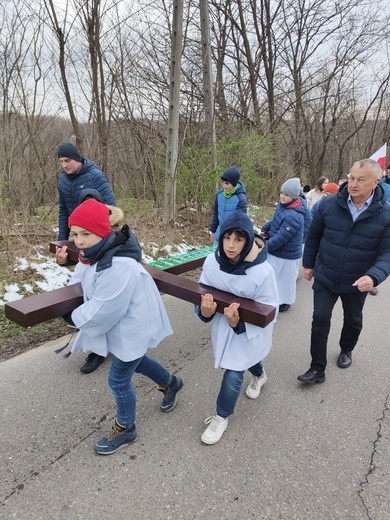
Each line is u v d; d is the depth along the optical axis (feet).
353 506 6.60
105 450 7.41
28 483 6.78
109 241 6.36
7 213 18.94
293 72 51.39
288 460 7.55
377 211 8.78
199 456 7.55
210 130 27.32
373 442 8.13
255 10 42.68
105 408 8.78
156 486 6.84
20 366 10.19
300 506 6.56
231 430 8.30
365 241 9.00
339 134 70.28
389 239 8.84
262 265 7.26
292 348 12.16
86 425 8.23
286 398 9.52
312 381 9.89
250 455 7.63
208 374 10.38
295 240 14.20
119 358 6.91
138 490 6.74
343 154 77.20
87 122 26.81
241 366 7.61
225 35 40.63
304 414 8.94
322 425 8.59
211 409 8.96
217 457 7.54
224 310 7.06
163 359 11.10
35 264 15.93
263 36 43.52
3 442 7.65
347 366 11.00
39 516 6.19
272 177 42.24
